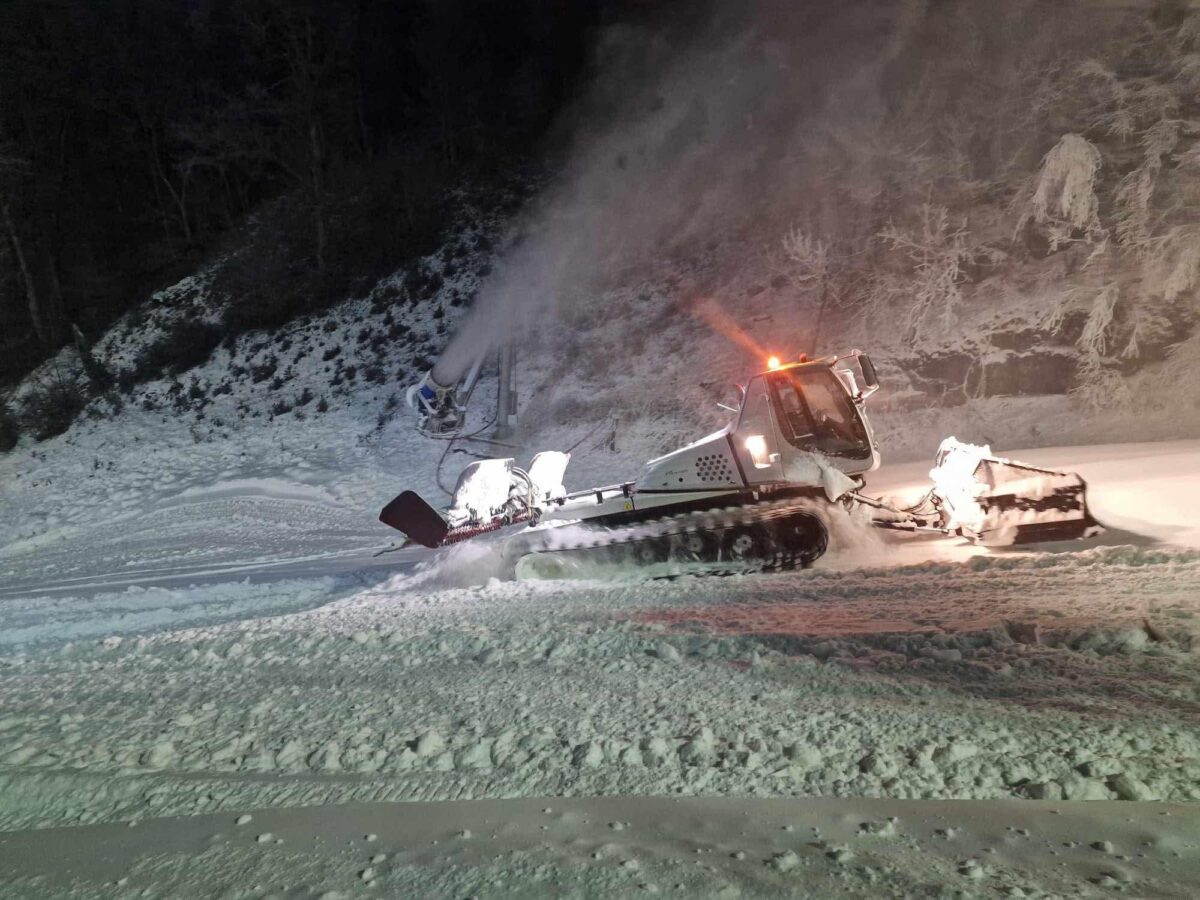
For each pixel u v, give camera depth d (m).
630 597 7.77
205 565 14.90
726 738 4.24
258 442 23.23
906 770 3.78
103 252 35.44
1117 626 5.25
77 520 20.48
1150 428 13.69
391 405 23.44
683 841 3.36
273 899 3.19
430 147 34.19
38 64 32.19
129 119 35.34
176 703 5.87
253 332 28.41
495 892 3.10
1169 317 15.66
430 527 9.56
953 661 4.99
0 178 31.56
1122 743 3.86
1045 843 3.17
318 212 30.45
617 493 9.12
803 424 8.67
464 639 6.54
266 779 4.33
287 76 32.59
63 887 3.46
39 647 9.53
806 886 2.98
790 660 5.26
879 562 8.32
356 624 7.82
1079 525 8.23
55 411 26.98
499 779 4.06
